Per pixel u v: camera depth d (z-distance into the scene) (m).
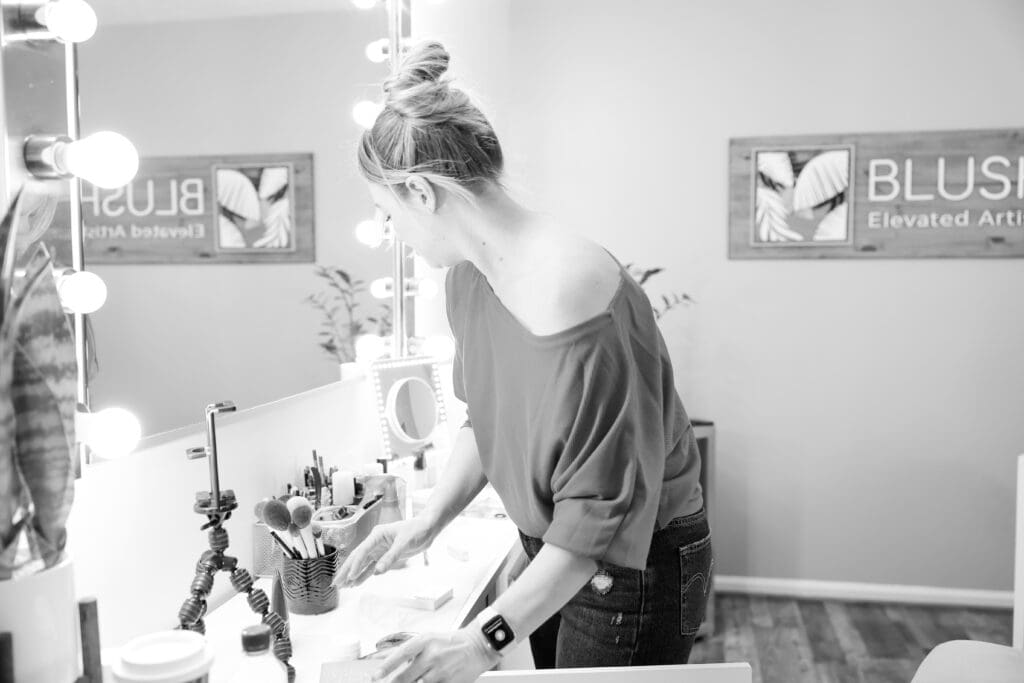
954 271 3.42
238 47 1.65
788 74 3.46
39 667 0.84
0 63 1.08
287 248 1.84
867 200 3.44
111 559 1.26
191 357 1.51
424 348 2.58
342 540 1.54
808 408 3.54
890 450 3.51
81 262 1.25
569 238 1.18
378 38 2.30
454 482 1.50
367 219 2.20
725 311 3.57
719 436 3.60
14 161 1.11
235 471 1.59
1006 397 3.42
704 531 1.34
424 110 1.18
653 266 3.60
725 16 3.49
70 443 0.89
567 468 1.15
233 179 1.62
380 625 1.40
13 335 0.83
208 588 1.14
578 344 1.12
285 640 1.17
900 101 3.40
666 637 1.30
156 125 1.42
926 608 3.48
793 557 3.60
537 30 3.61
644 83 3.56
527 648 1.77
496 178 1.24
